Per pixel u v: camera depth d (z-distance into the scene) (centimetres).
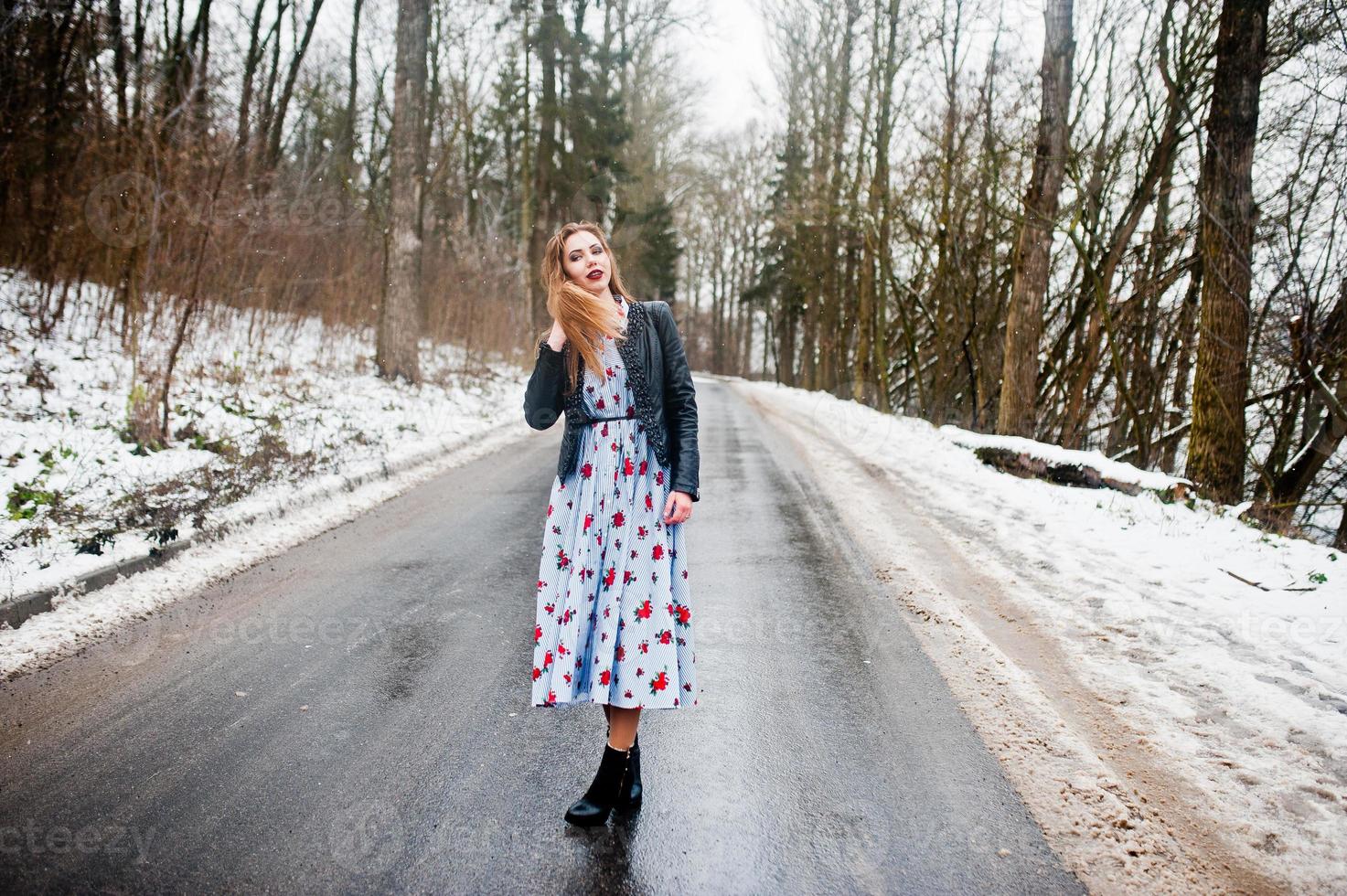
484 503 605
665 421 220
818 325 2722
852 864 197
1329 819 214
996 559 470
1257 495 1158
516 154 2236
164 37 1308
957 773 238
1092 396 1517
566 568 216
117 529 428
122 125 852
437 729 264
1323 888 188
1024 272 1044
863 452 927
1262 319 965
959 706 281
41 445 566
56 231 877
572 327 208
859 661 321
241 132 1078
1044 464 772
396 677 303
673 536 221
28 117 869
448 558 461
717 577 434
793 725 268
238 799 221
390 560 455
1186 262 1205
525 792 228
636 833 210
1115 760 246
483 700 285
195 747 249
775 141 2603
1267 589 410
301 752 248
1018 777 236
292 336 1254
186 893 183
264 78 1566
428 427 928
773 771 240
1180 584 421
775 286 3184
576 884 189
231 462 600
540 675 213
